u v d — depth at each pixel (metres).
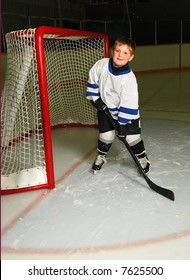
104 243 1.78
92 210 2.12
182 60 11.09
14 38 2.47
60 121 4.33
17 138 2.65
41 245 1.78
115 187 2.44
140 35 12.55
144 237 1.82
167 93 6.92
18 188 2.40
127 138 2.47
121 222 1.97
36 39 2.18
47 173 2.42
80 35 2.96
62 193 2.38
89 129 4.18
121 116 2.28
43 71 2.23
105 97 2.34
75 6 12.99
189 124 4.23
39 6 10.89
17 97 2.59
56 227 1.95
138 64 10.17
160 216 2.03
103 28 11.20
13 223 2.00
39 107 2.47
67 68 4.26
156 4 13.16
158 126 4.19
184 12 12.90
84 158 3.10
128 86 2.20
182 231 1.87
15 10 9.94
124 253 1.70
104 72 2.25
